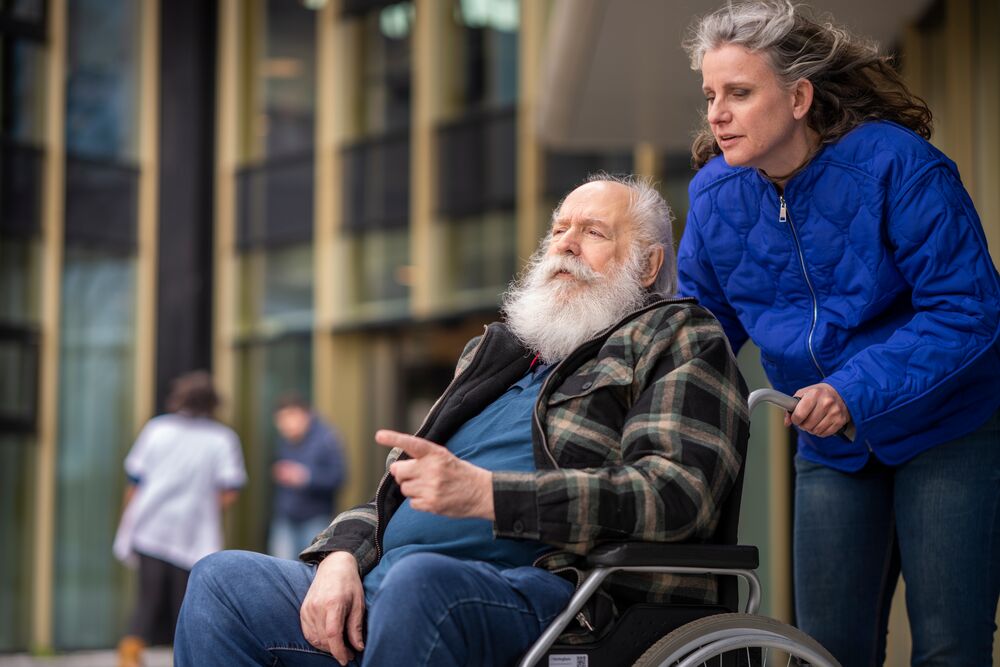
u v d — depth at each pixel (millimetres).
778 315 5395
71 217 24719
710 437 4516
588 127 14516
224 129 27031
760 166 5156
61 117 24656
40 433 23625
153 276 25906
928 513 5129
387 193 25953
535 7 23812
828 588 5559
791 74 4988
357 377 26391
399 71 25953
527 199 23609
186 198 26453
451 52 25156
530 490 4250
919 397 4715
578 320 5008
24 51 24266
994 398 5043
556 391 4805
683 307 4836
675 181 19578
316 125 26938
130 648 14141
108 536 24219
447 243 24938
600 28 11141
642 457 4488
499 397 5086
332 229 26531
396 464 4242
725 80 5027
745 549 4422
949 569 5094
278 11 27344
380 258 25953
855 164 5059
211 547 14477
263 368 27031
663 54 11867
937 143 10664
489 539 4637
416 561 4227
